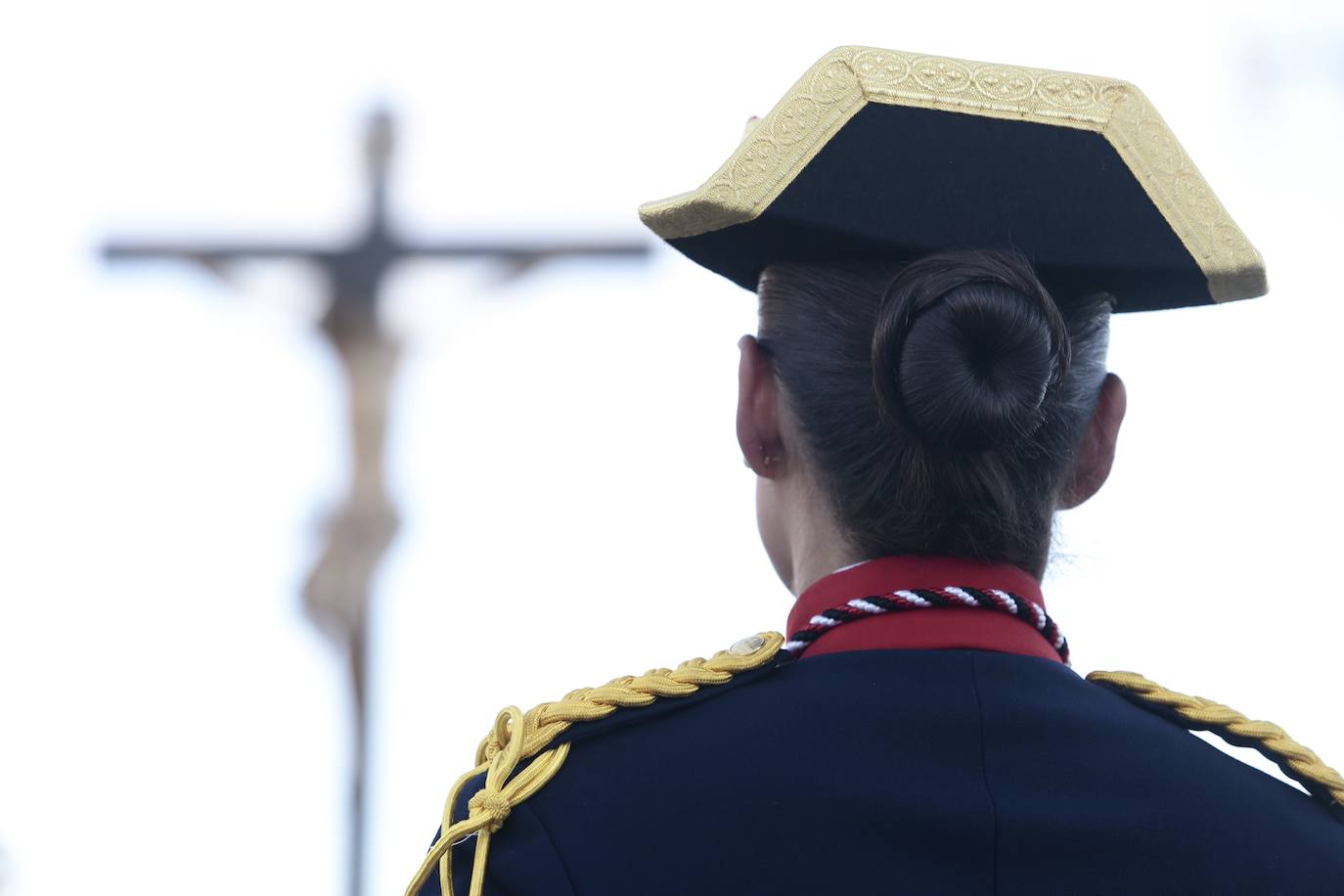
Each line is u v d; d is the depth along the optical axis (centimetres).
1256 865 543
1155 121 581
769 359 579
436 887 541
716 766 539
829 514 571
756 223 559
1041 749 544
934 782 534
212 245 2919
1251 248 579
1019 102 572
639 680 565
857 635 562
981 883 523
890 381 523
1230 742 588
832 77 562
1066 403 570
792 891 521
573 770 547
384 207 2986
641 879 525
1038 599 572
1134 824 536
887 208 556
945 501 556
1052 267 565
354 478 2916
